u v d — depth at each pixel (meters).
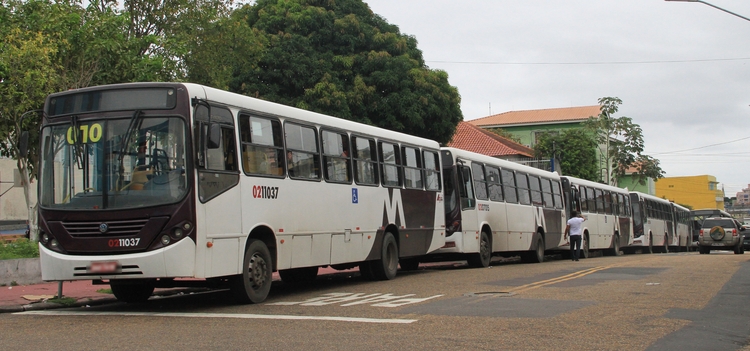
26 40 17.16
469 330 8.66
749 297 12.14
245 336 8.32
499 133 70.00
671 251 50.06
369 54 29.31
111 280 11.10
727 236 37.66
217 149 11.07
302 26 29.12
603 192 34.97
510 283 14.88
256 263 11.90
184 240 10.29
